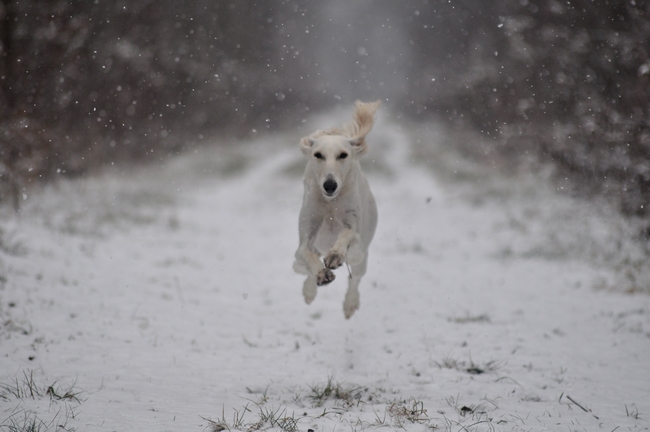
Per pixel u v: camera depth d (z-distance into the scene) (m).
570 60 20.70
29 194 17.48
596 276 12.02
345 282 11.91
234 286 11.20
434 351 7.56
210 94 44.56
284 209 22.38
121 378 6.10
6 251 11.05
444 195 24.52
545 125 20.84
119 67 29.19
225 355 7.26
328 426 4.98
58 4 22.94
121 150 28.48
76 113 25.47
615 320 8.98
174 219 17.91
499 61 37.28
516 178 25.09
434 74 65.31
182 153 35.72
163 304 9.45
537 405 5.70
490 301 10.29
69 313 8.35
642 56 16.84
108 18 28.86
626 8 18.78
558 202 18.20
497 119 33.31
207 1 49.72
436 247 15.51
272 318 9.19
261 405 5.55
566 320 9.03
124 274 11.12
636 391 6.12
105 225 16.23
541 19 23.64
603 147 16.11
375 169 30.89
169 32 36.84
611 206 15.17
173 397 5.63
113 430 4.62
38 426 4.53
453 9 55.75
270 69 65.56
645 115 14.66
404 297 10.58
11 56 20.14
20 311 8.12
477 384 6.34
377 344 7.87
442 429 4.97
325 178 6.67
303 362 7.11
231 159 35.88
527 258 13.97
